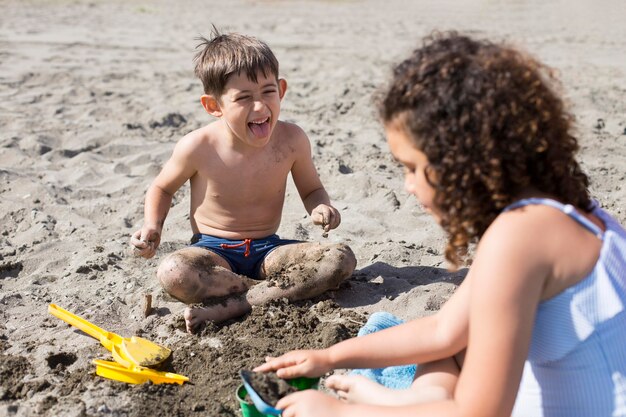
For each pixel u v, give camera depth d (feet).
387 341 6.36
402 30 38.19
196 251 9.82
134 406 7.66
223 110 9.90
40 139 17.48
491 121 5.08
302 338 8.96
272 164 10.39
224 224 10.44
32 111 20.16
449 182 5.26
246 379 6.40
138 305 9.98
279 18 43.98
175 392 7.92
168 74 25.84
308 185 10.96
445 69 5.23
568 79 23.89
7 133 17.85
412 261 11.19
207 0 55.26
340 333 8.88
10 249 11.81
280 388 6.36
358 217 13.03
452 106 5.14
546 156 5.32
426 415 5.40
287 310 9.55
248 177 10.30
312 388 6.65
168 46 32.42
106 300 10.07
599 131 18.02
